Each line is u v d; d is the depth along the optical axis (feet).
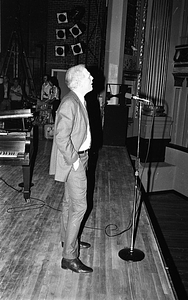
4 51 38.42
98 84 31.78
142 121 32.19
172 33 32.45
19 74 39.88
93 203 14.75
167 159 33.19
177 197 31.83
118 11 30.71
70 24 39.17
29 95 40.52
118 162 22.48
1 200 14.37
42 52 40.04
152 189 31.99
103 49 38.45
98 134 27.53
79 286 8.52
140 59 33.40
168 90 33.63
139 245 11.02
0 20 36.94
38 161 21.43
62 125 7.70
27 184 13.99
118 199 15.44
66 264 9.07
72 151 7.84
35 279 8.70
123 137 27.32
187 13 31.55
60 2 38.68
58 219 12.62
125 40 31.58
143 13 32.60
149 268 9.62
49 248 10.34
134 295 8.32
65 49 39.42
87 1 37.83
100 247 10.69
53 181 17.51
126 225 12.58
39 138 29.01
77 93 8.31
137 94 33.86
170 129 32.99
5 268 9.14
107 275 9.11
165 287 8.73
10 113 14.48
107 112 26.84
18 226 11.83
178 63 32.17
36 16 39.42
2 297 7.92
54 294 8.14
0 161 12.81
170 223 27.25
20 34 39.04
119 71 31.45
